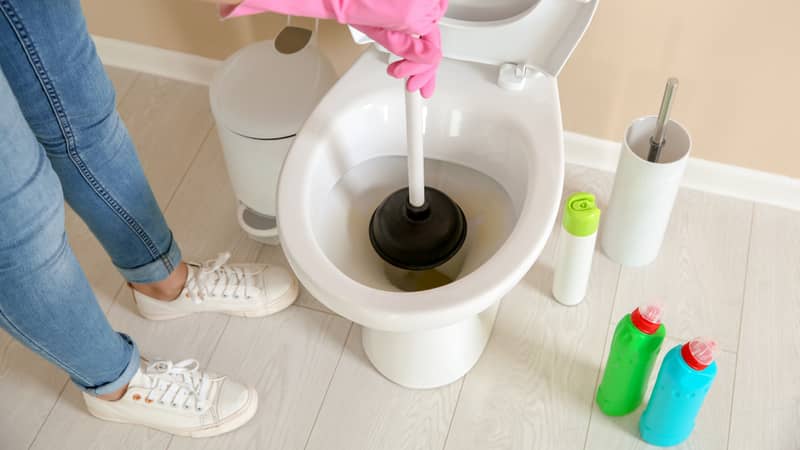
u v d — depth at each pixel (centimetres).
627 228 148
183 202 170
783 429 138
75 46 107
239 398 140
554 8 114
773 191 161
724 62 143
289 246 110
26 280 100
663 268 156
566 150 169
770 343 147
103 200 123
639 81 151
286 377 147
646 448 137
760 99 147
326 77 140
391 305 104
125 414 139
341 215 131
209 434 140
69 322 111
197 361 146
